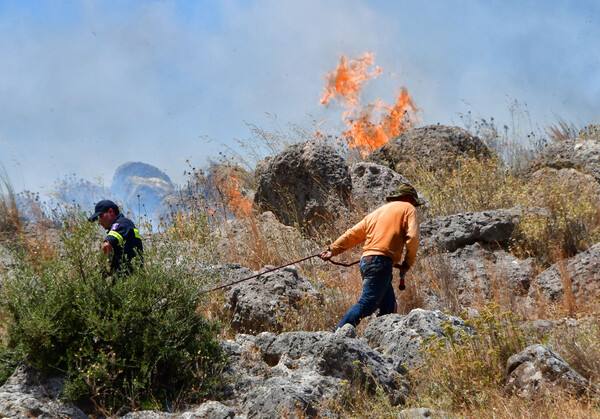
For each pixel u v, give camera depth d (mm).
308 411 4332
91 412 4516
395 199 6484
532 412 4113
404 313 7062
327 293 6906
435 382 4738
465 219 8562
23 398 4355
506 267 7887
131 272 5398
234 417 4355
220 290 6656
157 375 4840
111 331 4785
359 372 4703
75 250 5070
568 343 4988
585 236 8211
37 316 4699
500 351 4859
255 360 5180
